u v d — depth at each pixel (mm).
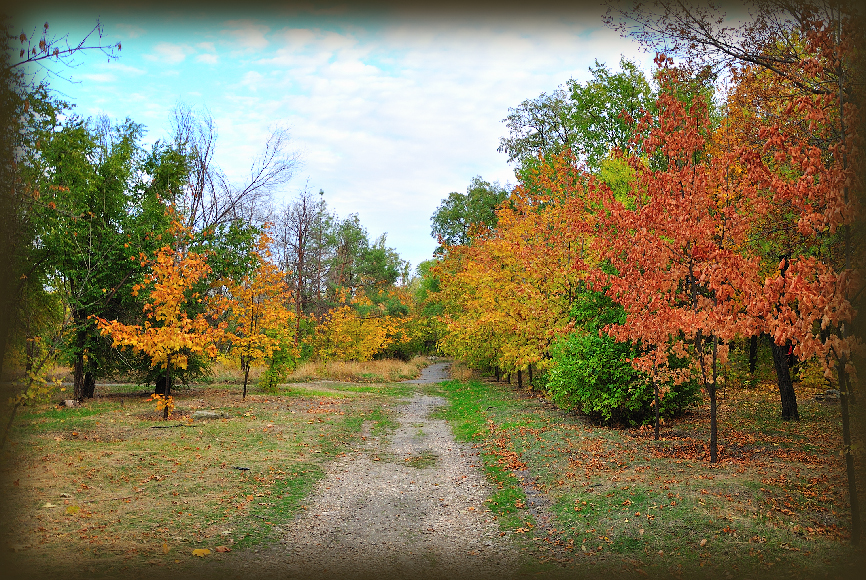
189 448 10586
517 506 7688
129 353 19094
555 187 16984
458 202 48750
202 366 20672
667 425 12859
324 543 6328
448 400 21312
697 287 8891
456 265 28969
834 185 5531
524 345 19031
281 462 9953
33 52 7238
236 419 14477
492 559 5871
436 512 7613
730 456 9477
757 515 6270
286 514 7281
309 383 27016
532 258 17203
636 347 12289
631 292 9289
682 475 8039
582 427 12719
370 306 42656
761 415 13789
